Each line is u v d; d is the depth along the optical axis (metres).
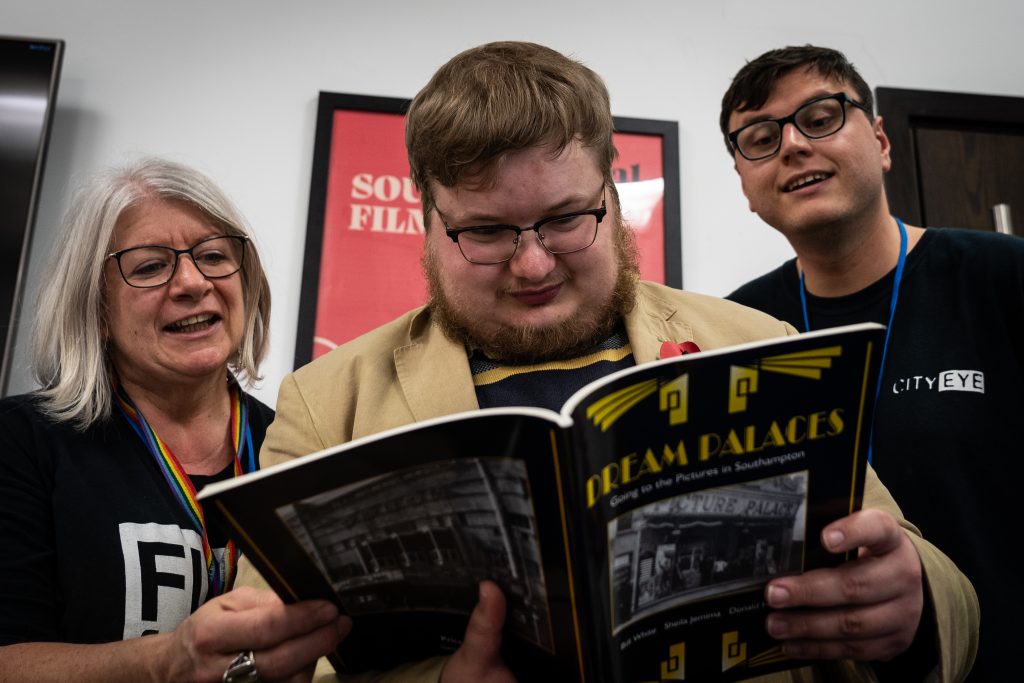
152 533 1.16
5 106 1.94
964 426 1.30
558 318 0.93
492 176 0.88
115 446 1.23
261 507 0.62
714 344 0.96
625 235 1.03
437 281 1.00
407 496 0.64
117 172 1.30
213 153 2.06
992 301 1.36
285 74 2.14
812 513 0.69
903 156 2.17
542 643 0.67
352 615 0.71
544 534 0.61
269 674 0.70
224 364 1.36
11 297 1.84
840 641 0.72
